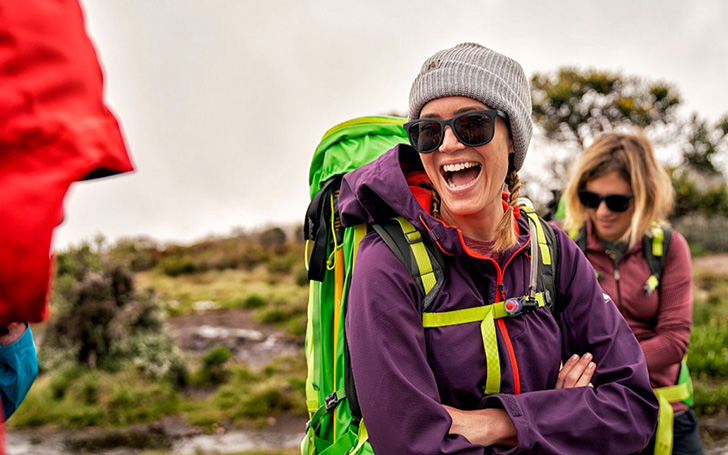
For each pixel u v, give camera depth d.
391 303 1.68
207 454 7.66
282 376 10.57
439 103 1.76
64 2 0.86
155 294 11.57
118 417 9.07
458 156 1.74
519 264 1.84
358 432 1.81
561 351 1.91
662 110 14.91
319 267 2.01
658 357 2.70
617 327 1.94
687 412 2.86
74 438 8.39
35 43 0.81
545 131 15.15
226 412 9.21
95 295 10.71
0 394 1.54
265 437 8.27
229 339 13.30
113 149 0.89
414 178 1.98
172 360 10.69
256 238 30.23
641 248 2.83
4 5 0.78
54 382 9.76
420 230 1.75
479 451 1.60
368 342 1.67
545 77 15.54
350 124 2.21
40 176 0.79
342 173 2.09
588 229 2.94
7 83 0.78
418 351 1.66
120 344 10.47
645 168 2.82
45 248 0.78
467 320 1.71
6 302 0.77
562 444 1.68
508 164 1.90
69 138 0.82
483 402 1.70
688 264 2.83
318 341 2.02
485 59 1.75
